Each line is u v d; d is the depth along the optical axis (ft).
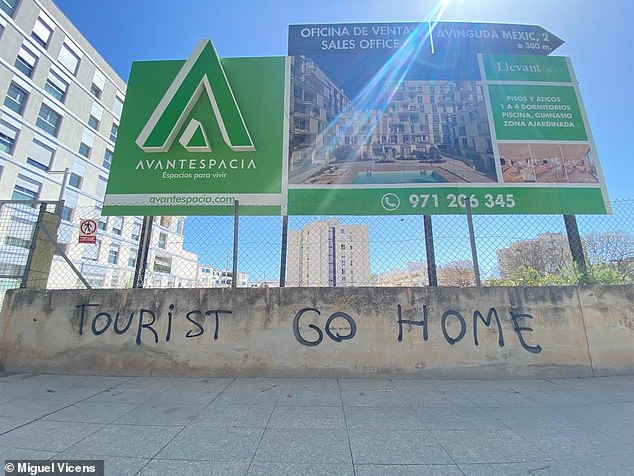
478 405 12.87
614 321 17.24
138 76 22.47
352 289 17.39
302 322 17.04
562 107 22.56
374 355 16.70
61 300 17.76
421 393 14.25
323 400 13.39
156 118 21.24
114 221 106.83
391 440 9.95
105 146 112.47
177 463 8.66
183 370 16.74
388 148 21.63
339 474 8.17
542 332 16.96
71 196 97.66
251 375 16.60
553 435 10.30
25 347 17.37
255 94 22.24
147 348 17.02
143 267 19.43
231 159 21.11
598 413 12.05
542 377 16.48
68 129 97.81
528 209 20.63
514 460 8.82
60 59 95.30
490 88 22.82
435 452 9.24
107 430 10.59
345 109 22.31
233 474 8.17
